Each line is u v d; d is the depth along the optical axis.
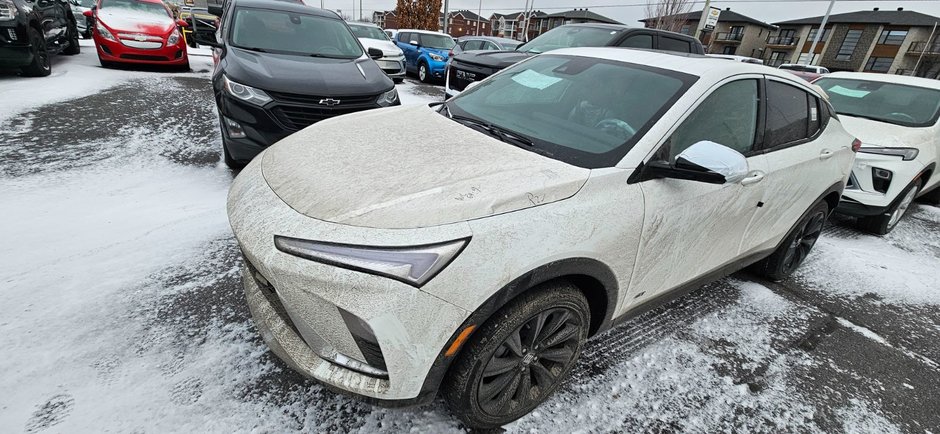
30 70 6.49
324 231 1.49
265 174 1.93
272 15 5.35
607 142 2.07
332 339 1.53
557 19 73.12
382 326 1.42
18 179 3.50
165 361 2.02
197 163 4.31
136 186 3.69
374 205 1.55
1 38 5.88
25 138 4.29
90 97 5.87
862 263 4.04
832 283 3.61
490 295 1.53
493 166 1.86
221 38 4.99
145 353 2.05
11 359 1.91
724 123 2.34
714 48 63.41
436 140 2.16
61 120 4.89
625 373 2.32
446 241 1.46
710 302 3.10
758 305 3.14
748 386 2.35
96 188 3.56
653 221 1.97
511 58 6.75
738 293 3.28
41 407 1.73
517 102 2.61
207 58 12.41
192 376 1.96
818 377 2.49
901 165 4.35
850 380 2.51
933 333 3.08
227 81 3.90
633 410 2.10
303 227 1.52
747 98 2.49
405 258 1.42
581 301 1.91
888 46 50.00
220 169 4.25
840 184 3.33
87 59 9.32
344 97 4.28
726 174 1.78
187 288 2.52
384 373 1.53
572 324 1.95
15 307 2.20
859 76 5.89
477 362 1.63
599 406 2.09
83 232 2.92
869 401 2.37
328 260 1.43
